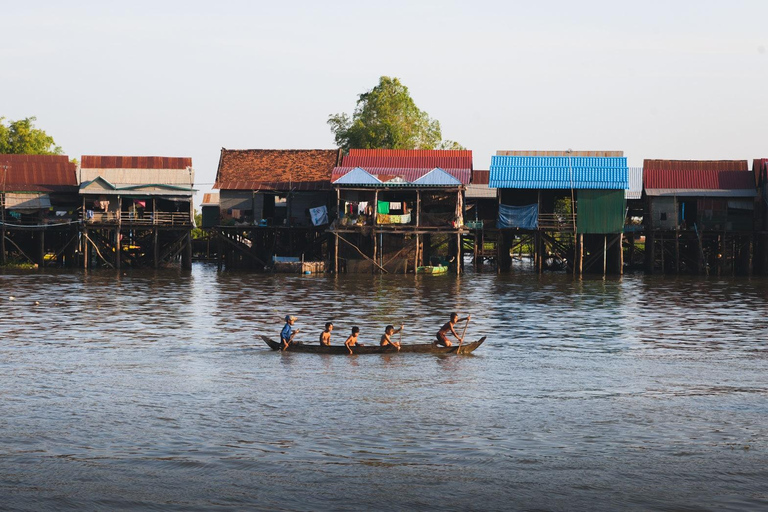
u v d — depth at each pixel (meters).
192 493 16.14
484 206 83.81
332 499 15.96
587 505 15.77
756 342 33.25
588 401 22.70
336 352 29.31
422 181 71.56
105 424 20.09
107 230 80.31
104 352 29.64
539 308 45.47
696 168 77.94
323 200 76.62
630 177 81.69
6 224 74.81
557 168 75.00
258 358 28.52
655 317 41.47
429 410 21.61
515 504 15.82
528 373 26.38
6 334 33.75
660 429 20.09
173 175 77.38
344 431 19.75
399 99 106.56
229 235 77.50
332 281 64.38
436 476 17.02
